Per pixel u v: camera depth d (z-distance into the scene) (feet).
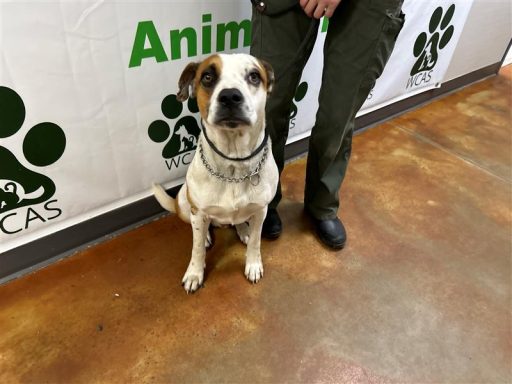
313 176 5.81
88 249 5.64
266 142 4.41
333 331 4.80
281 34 4.62
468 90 11.66
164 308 4.91
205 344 4.55
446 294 5.39
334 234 5.90
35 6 3.73
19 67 3.92
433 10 8.39
